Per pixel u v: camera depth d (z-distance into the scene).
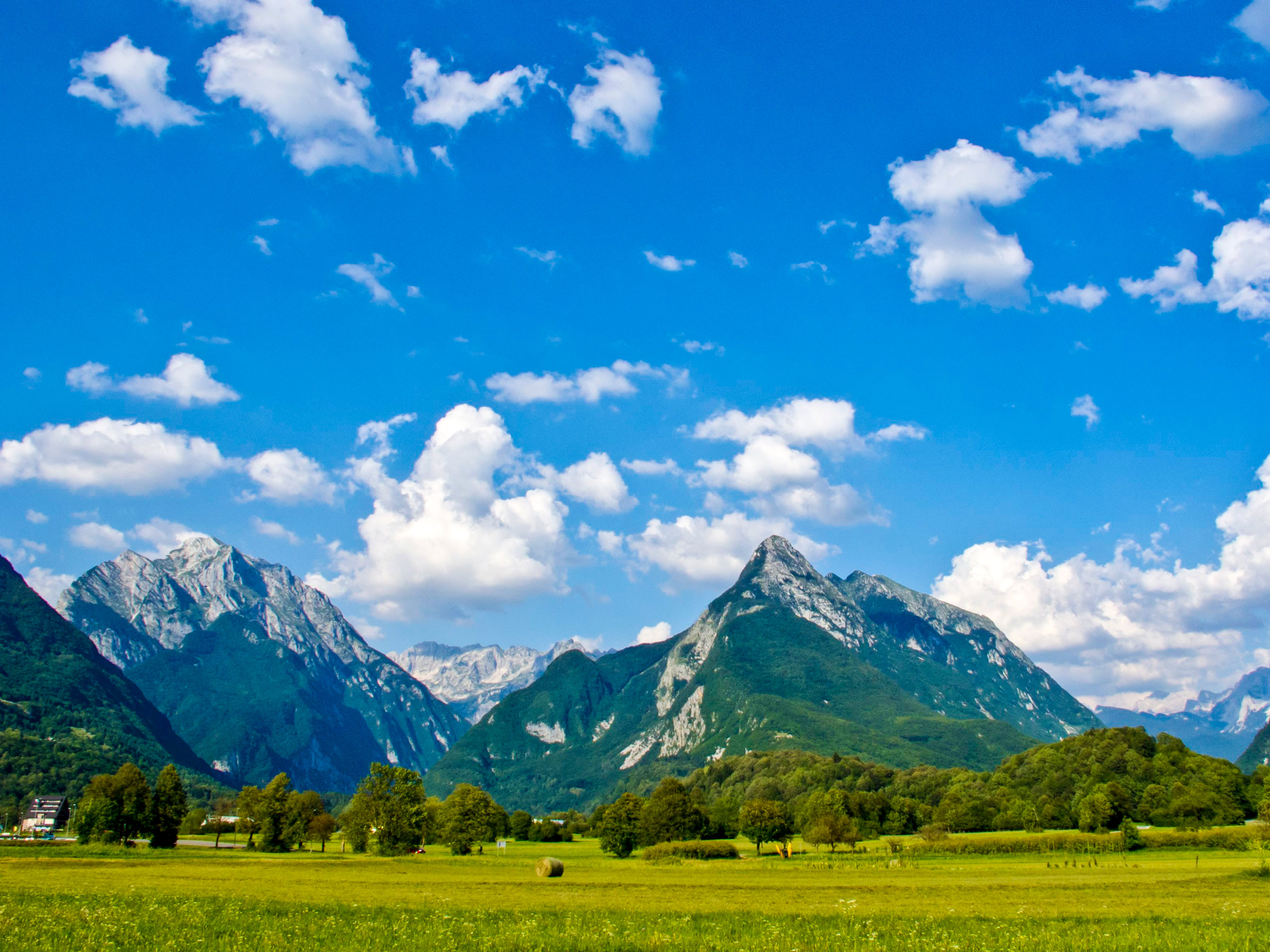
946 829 171.88
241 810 184.50
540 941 48.31
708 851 156.38
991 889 89.06
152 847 162.75
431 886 90.69
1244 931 54.25
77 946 44.97
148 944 45.97
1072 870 112.88
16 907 59.41
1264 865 105.12
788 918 61.12
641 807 189.62
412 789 161.88
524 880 103.81
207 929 51.59
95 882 85.12
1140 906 70.81
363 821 164.88
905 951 46.81
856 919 60.53
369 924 54.16
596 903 72.25
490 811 187.75
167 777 168.25
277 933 49.69
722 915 62.72
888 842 169.75
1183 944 49.25
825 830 166.88
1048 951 47.22
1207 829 166.38
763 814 166.00
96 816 157.50
